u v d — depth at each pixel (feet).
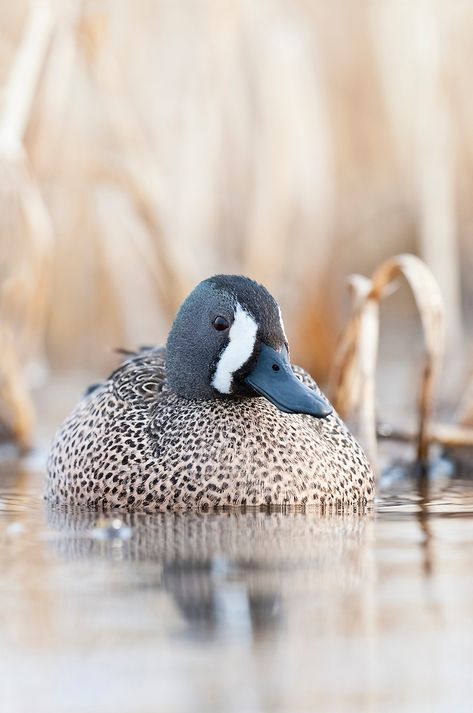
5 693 16.15
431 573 21.95
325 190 53.36
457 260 60.44
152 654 17.54
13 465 39.99
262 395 29.40
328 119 55.83
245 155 53.36
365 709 15.66
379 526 26.89
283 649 17.78
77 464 31.35
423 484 35.09
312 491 29.94
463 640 18.15
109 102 45.50
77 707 15.66
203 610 19.56
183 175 51.75
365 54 56.59
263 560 22.95
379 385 54.08
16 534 25.98
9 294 43.01
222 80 51.70
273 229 51.78
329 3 55.88
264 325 29.84
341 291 59.62
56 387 54.24
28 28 42.96
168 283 46.70
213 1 50.70
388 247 59.47
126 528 26.61
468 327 61.05
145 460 30.14
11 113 42.29
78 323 53.62
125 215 51.01
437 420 45.52
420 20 53.88
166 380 31.60
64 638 18.22
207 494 29.60
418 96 54.19
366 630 18.62
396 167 58.34
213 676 16.72
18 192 42.55
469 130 55.62
